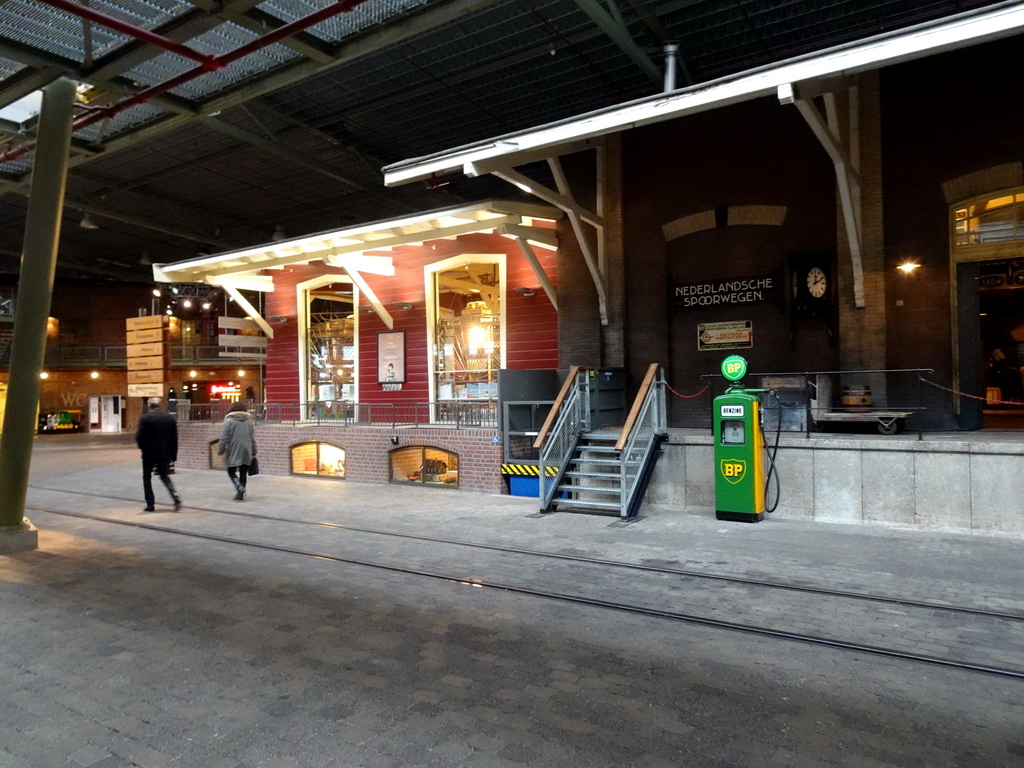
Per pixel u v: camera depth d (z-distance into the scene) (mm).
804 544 7703
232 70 8305
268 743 3588
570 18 10375
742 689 4172
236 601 6066
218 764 3391
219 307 37750
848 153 10797
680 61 11508
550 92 13070
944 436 9359
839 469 8844
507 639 5059
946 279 10281
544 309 14133
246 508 11008
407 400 15992
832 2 9969
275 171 17234
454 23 10328
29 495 13164
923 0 9898
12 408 8234
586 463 10797
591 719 3814
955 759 3355
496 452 11969
